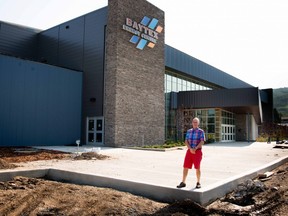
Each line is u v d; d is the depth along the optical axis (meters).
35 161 12.52
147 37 26.27
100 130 23.67
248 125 40.16
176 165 11.98
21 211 5.86
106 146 22.86
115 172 9.70
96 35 25.00
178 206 6.21
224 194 7.35
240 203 6.63
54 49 28.53
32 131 21.58
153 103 26.64
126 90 23.67
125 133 23.28
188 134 7.29
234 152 19.19
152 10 27.23
